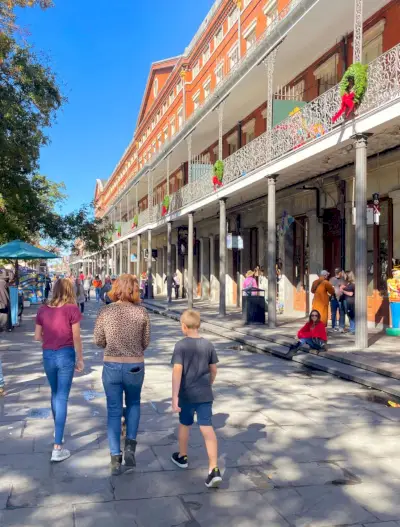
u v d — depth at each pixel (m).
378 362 8.92
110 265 50.44
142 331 4.57
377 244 14.38
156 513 3.72
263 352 11.40
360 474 4.47
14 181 19.36
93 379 8.32
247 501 3.92
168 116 36.34
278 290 19.41
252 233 23.33
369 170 14.25
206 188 20.64
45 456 4.83
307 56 15.78
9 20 14.91
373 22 13.08
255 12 21.09
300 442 5.30
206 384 4.29
